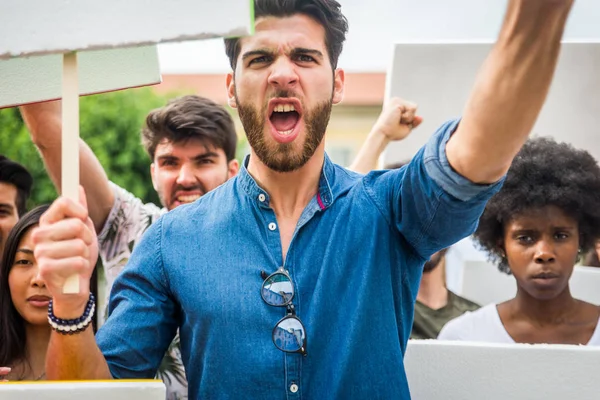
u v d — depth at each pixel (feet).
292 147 7.20
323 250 7.16
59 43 5.95
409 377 8.50
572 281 10.71
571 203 10.55
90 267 6.22
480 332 10.80
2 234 11.46
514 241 10.70
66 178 6.04
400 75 11.75
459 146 6.42
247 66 7.29
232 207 7.45
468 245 11.07
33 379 10.20
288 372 6.87
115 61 8.39
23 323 10.27
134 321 7.31
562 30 5.84
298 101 7.18
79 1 5.94
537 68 5.89
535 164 10.65
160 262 7.41
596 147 11.17
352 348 6.83
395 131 11.65
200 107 11.84
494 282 11.01
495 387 8.44
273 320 6.98
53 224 6.00
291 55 7.23
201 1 5.80
